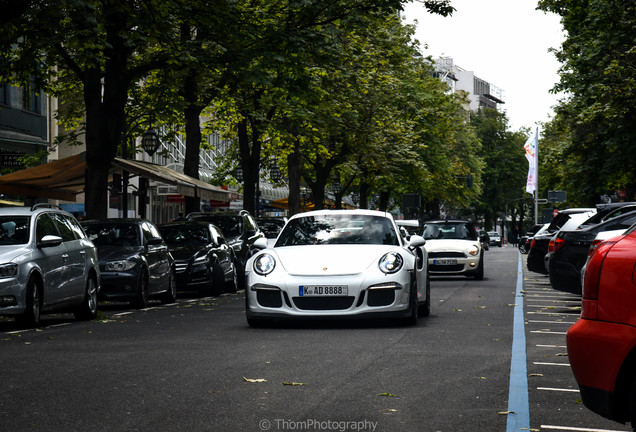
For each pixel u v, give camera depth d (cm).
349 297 1325
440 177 6431
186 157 3194
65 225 1625
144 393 779
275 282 1335
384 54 4488
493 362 970
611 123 3434
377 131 4584
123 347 1129
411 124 5325
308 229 1477
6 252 1419
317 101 2744
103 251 1884
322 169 4759
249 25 2445
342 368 923
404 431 622
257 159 3819
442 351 1062
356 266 1342
